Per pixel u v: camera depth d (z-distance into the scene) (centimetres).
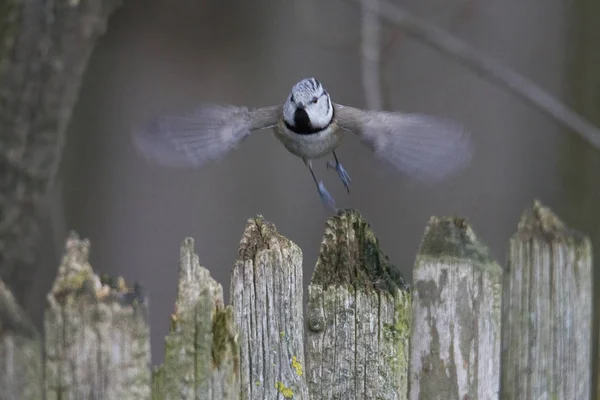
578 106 1345
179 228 1366
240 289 499
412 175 600
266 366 500
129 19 1362
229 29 1385
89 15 791
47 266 966
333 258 523
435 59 1346
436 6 1308
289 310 501
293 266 500
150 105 1359
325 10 1290
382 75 995
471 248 549
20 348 440
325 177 1354
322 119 688
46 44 777
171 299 1334
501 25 1356
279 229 1359
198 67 1380
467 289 543
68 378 446
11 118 780
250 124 667
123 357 450
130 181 1363
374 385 515
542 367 580
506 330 583
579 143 1334
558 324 577
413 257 1327
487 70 1004
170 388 476
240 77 1388
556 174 1354
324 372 516
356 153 1336
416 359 552
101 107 1354
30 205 795
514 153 1360
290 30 1361
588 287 585
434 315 547
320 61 1362
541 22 1362
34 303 945
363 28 988
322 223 1359
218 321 479
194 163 613
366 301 512
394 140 614
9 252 790
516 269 579
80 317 446
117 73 1362
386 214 1336
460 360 547
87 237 1338
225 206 1379
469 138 582
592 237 1313
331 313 514
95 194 1348
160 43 1375
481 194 1353
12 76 776
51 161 798
